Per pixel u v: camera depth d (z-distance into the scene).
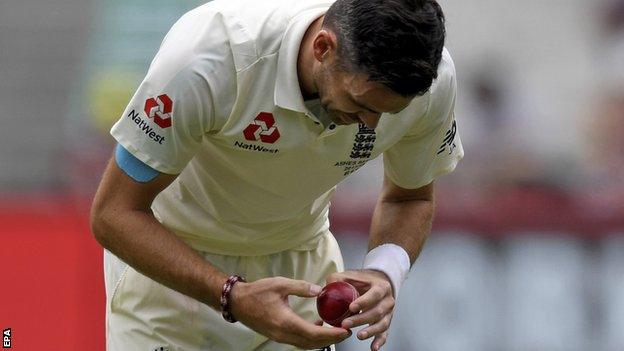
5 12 32.59
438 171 11.76
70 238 20.48
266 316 9.77
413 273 21.19
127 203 10.17
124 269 12.25
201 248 11.85
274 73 9.74
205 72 9.66
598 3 31.31
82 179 25.81
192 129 9.88
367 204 21.94
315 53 9.34
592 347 21.16
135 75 30.19
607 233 21.33
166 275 10.18
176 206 11.52
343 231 21.47
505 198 23.22
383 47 8.82
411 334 21.06
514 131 27.80
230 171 10.78
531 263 21.36
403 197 12.16
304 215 11.78
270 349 12.38
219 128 10.03
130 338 12.25
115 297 12.35
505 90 29.34
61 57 31.47
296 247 12.24
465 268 21.30
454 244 21.36
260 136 10.03
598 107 28.80
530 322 21.25
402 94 8.98
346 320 9.79
